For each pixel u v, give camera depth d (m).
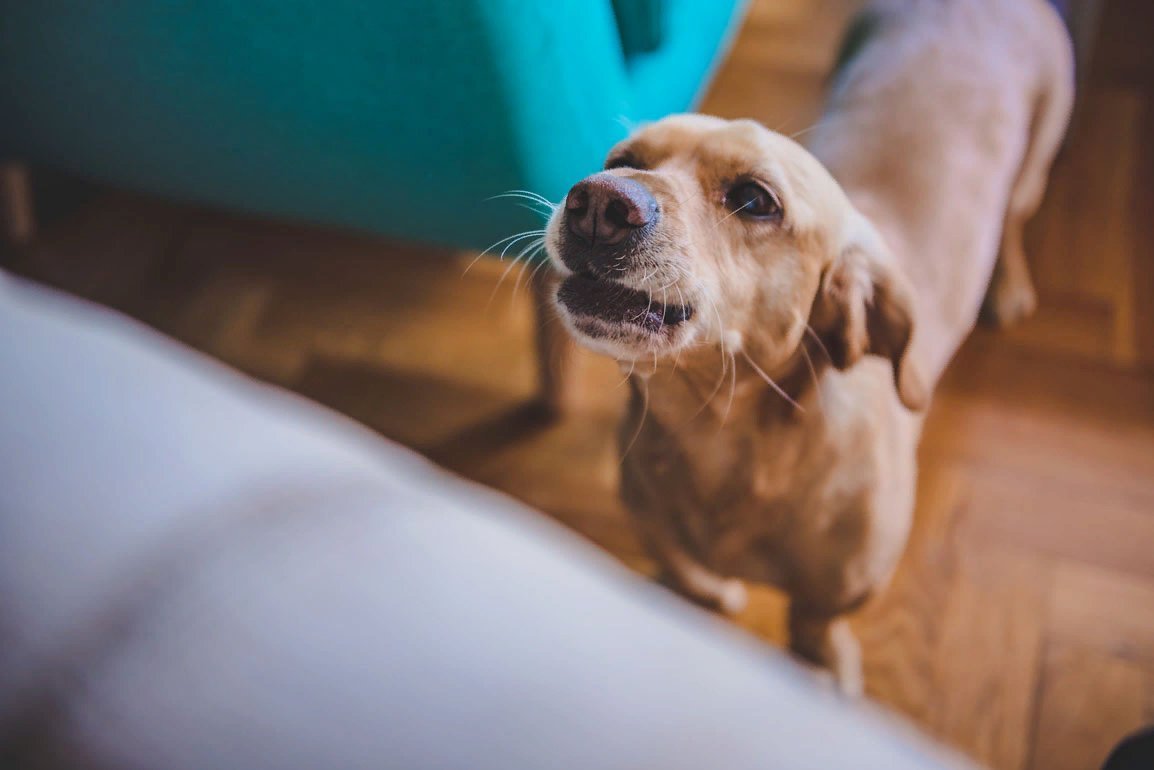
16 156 1.54
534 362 1.61
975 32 1.33
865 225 0.96
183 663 0.24
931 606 1.40
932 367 1.17
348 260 1.83
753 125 0.88
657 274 0.82
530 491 1.55
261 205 1.44
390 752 0.24
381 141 1.18
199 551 0.26
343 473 0.29
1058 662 1.34
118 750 0.23
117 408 0.29
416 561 0.27
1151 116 1.95
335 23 1.05
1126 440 1.55
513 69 1.06
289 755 0.24
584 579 0.29
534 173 1.18
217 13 1.09
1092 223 1.81
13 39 1.24
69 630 0.24
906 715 1.31
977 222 1.22
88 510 0.26
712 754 0.25
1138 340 1.66
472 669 0.26
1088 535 1.45
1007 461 1.53
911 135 1.22
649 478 1.10
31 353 0.30
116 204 1.91
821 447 0.99
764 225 0.86
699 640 0.28
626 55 1.29
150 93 1.24
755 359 0.92
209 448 0.28
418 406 1.64
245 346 1.73
